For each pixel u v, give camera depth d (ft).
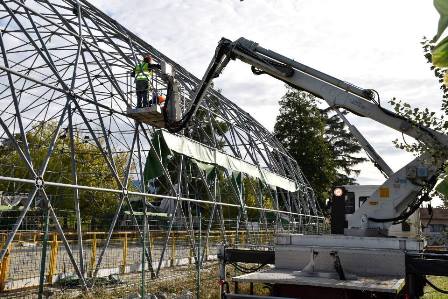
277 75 40.52
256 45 42.22
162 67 55.11
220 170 82.89
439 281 64.23
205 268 67.15
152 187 100.73
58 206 96.68
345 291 25.31
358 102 36.42
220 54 43.70
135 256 71.92
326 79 38.47
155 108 53.88
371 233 32.58
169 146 63.00
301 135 209.15
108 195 102.73
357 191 59.00
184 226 77.20
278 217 104.78
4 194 81.10
